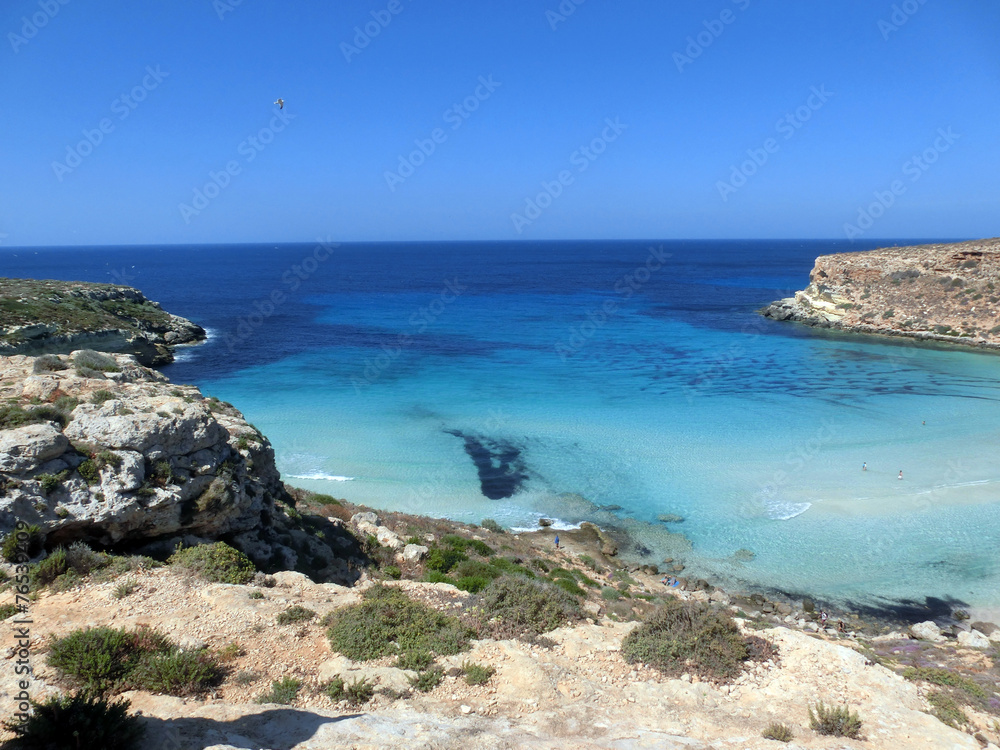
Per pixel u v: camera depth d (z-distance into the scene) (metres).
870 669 12.22
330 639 11.88
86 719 7.54
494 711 10.22
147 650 10.37
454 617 13.38
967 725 11.02
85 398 15.90
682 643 12.52
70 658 9.54
